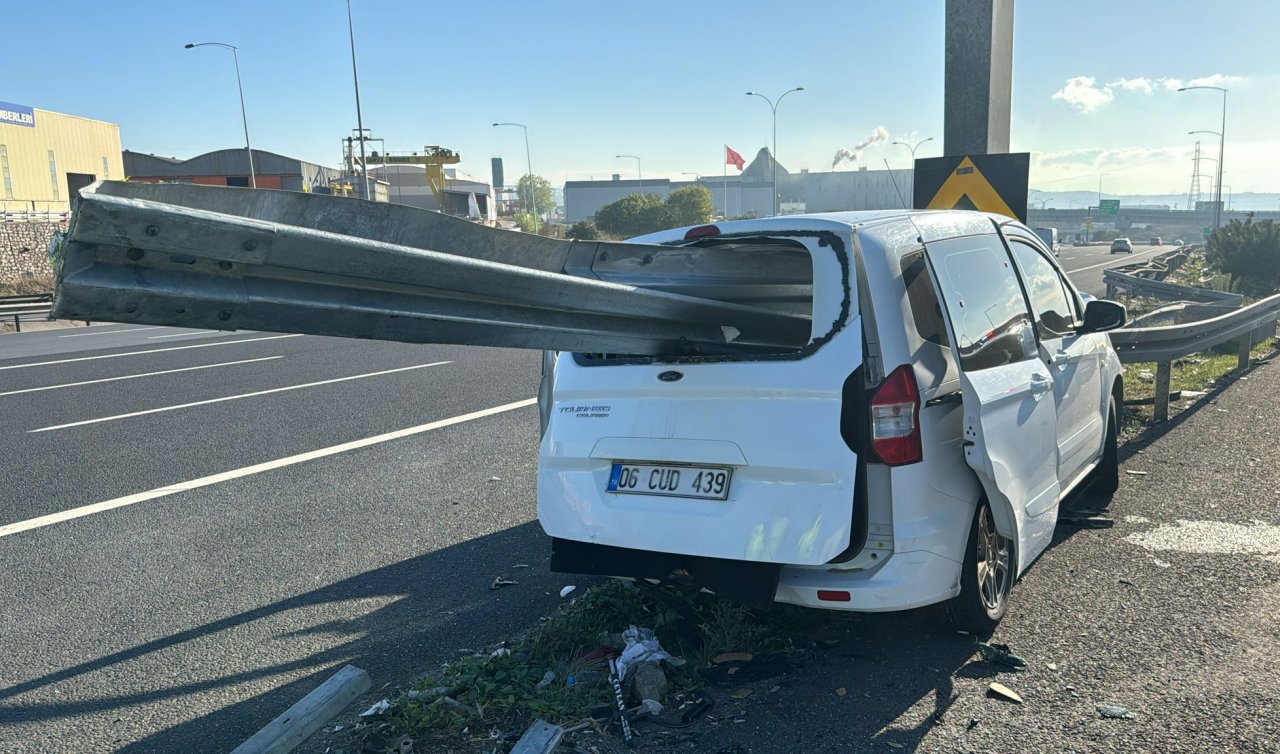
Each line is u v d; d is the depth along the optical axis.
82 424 8.90
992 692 3.23
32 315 24.89
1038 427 4.03
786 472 3.22
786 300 4.14
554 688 3.32
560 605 4.29
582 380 3.79
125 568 4.99
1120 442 7.17
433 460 7.21
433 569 4.85
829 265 3.28
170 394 10.50
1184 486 5.81
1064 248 100.19
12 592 4.68
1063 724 3.01
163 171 78.81
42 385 11.52
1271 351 12.26
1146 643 3.59
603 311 3.38
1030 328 4.27
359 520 5.74
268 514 5.91
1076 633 3.71
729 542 3.29
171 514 5.96
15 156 51.66
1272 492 5.58
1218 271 28.33
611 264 3.64
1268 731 2.92
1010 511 3.65
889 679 3.36
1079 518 5.21
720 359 3.41
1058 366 4.46
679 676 3.38
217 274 2.38
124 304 2.20
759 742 2.96
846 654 3.57
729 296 3.99
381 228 2.88
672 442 3.46
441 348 14.31
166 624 4.23
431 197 118.75
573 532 3.69
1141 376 10.23
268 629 4.14
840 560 3.20
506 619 4.15
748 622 3.75
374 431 8.30
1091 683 3.29
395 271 2.69
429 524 5.62
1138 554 4.62
